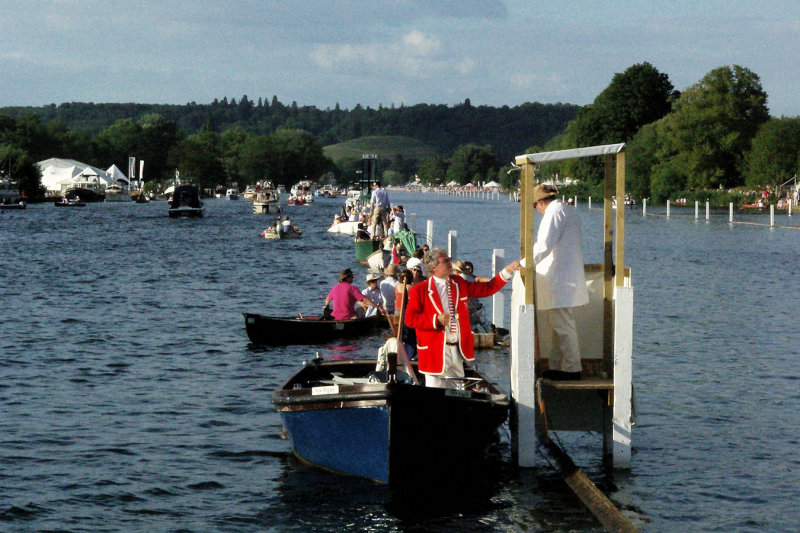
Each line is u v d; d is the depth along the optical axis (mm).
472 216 107812
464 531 9852
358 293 21922
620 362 11328
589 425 12414
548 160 11273
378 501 10672
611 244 11906
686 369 18219
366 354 19797
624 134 140875
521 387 11469
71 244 55531
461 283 11633
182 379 17250
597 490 10648
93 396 15797
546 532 9820
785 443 13047
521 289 11539
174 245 54906
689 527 10016
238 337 21969
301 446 11938
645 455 12477
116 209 118188
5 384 16609
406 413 10719
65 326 23500
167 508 10516
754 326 23906
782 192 117750
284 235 60938
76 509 10453
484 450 11773
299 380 13211
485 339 21188
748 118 123625
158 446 12859
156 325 23766
